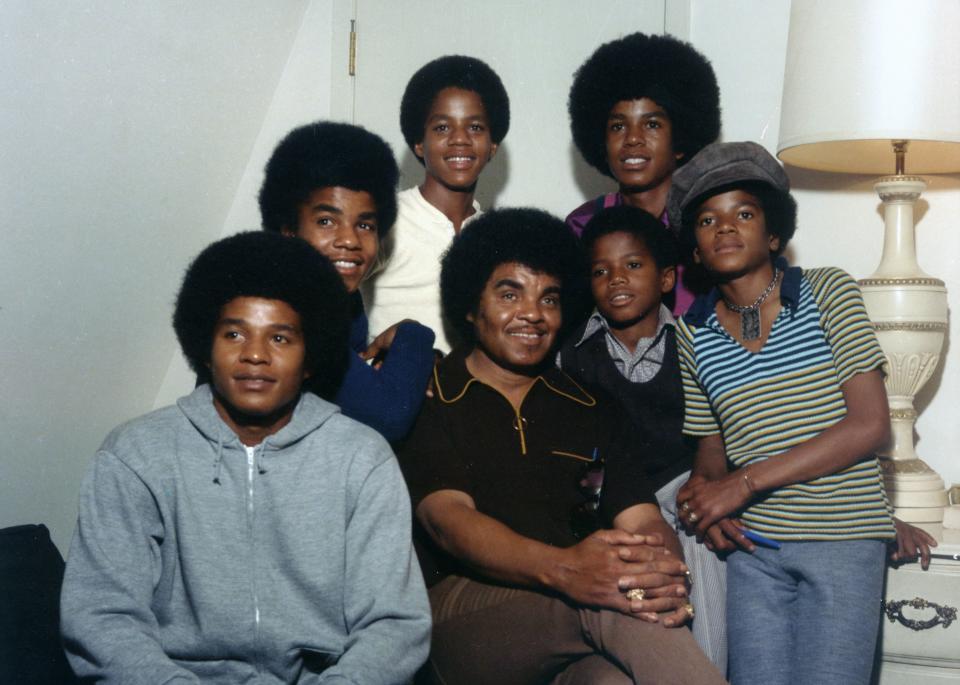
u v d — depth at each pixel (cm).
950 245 238
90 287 224
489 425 181
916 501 213
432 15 276
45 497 232
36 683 159
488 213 193
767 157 195
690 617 159
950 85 203
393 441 180
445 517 170
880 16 205
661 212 227
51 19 185
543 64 267
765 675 179
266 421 156
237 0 244
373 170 189
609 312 200
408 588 152
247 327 152
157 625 146
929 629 196
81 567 145
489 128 229
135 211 232
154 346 256
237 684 148
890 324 214
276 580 150
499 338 181
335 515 152
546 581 160
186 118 242
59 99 195
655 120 224
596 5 262
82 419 238
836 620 178
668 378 202
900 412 219
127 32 207
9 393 211
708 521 186
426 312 221
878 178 241
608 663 162
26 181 195
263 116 279
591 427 183
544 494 177
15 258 199
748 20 252
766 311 193
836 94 208
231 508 150
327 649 148
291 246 159
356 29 284
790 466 181
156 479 148
